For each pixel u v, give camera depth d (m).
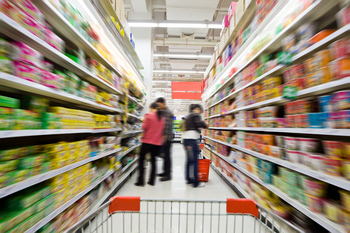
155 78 16.67
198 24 6.24
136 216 1.94
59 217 1.39
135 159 4.14
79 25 1.67
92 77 1.93
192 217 1.92
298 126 1.47
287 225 0.85
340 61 1.06
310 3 1.36
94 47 1.96
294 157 1.52
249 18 2.59
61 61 1.51
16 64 0.99
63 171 1.38
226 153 3.36
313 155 1.31
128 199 1.04
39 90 1.22
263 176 1.96
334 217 1.11
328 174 1.17
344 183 1.01
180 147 10.64
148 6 7.04
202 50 11.39
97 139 2.11
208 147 5.02
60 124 1.40
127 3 6.93
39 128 1.21
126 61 3.27
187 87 10.09
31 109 1.24
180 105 26.53
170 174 3.50
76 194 1.60
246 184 2.41
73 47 1.84
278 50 2.00
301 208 1.35
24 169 1.09
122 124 3.00
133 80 3.76
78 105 2.23
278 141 1.81
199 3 6.40
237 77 2.87
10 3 0.94
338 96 1.10
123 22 3.59
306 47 1.40
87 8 1.83
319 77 1.24
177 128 14.23
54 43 1.32
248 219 1.90
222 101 3.85
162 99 3.07
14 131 0.96
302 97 1.66
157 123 3.04
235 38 3.05
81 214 1.71
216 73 4.24
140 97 5.23
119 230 1.66
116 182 2.71
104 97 2.26
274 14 1.79
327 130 1.16
